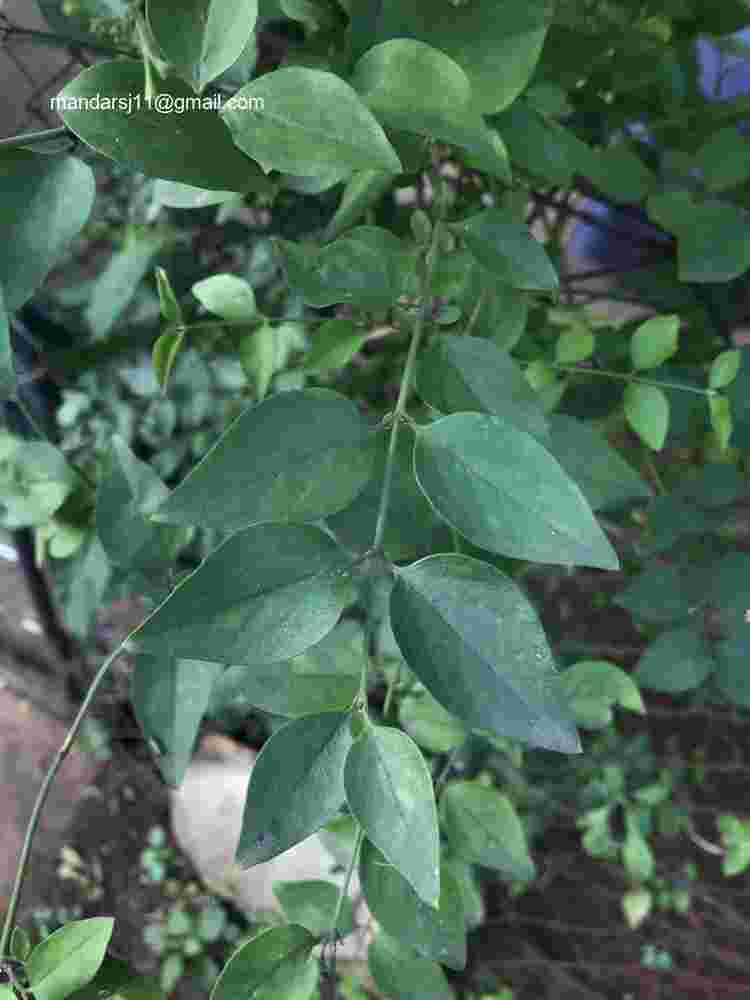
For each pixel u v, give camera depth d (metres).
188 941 0.96
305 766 0.23
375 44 0.28
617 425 0.57
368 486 0.29
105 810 1.04
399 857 0.22
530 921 0.96
